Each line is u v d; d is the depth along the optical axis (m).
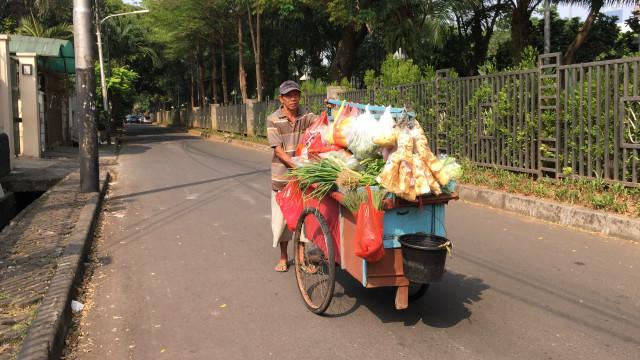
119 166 16.47
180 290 5.06
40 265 5.33
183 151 22.80
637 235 6.44
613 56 17.34
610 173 7.95
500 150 10.12
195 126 51.75
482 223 7.68
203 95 47.84
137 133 46.59
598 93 7.80
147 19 37.50
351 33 24.72
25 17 27.83
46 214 7.93
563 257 5.93
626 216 6.73
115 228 7.73
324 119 4.92
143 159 18.89
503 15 25.58
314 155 4.79
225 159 18.56
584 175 8.34
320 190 4.20
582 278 5.23
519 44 19.53
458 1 16.91
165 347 3.87
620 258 5.84
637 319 4.26
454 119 11.24
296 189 4.87
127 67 41.44
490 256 6.04
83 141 9.98
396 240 3.99
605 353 3.70
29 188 11.91
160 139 34.94
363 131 4.21
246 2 29.27
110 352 3.80
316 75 34.12
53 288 4.58
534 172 9.20
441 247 3.75
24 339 3.59
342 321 4.30
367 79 15.49
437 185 3.88
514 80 9.51
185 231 7.47
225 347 3.86
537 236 6.87
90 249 6.57
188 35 37.88
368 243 3.76
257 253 6.32
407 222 4.02
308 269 4.72
